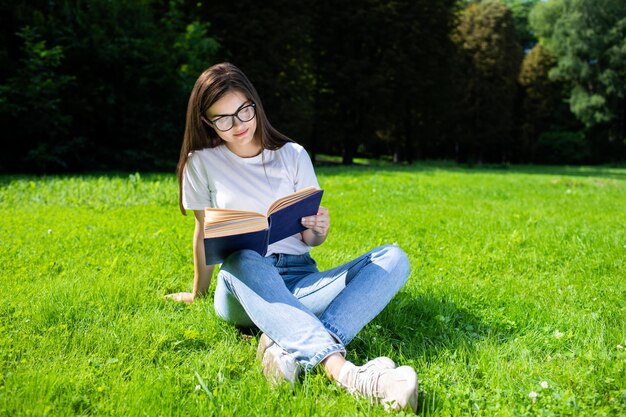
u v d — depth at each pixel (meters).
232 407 1.87
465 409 1.90
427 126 32.62
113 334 2.45
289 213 2.24
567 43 39.50
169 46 15.43
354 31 25.77
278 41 20.44
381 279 2.29
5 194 7.34
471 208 7.64
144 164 15.23
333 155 44.09
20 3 13.31
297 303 2.14
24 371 2.10
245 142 2.40
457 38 35.53
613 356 2.28
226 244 2.18
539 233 5.31
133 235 4.76
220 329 2.60
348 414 1.81
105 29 14.06
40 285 3.22
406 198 8.83
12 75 12.91
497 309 2.95
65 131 13.26
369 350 2.38
